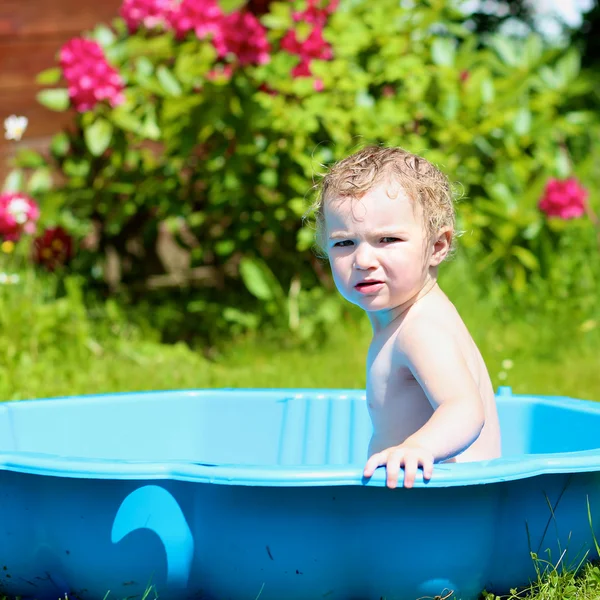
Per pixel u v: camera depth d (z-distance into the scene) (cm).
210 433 258
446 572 161
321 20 456
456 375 174
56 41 512
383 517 157
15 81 505
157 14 445
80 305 438
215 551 161
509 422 242
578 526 177
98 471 154
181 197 493
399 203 182
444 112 470
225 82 439
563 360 422
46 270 463
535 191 475
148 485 159
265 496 157
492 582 171
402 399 186
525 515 170
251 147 448
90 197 475
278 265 481
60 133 497
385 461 152
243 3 509
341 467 151
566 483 173
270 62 448
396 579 160
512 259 486
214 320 477
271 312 457
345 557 158
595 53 870
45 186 469
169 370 397
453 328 188
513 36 891
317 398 259
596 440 218
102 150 440
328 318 438
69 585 170
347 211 183
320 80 443
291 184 444
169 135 461
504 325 461
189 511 162
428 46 496
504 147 488
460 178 473
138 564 162
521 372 391
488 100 482
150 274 529
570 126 523
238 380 380
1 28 504
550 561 175
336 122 450
